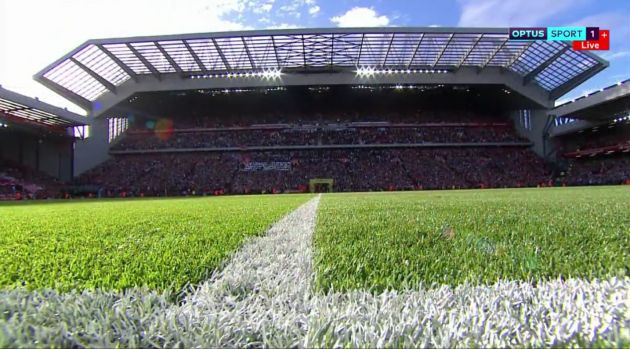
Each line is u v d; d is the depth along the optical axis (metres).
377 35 30.84
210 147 40.19
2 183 29.66
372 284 1.26
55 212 7.44
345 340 0.86
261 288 1.24
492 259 1.62
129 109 41.28
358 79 37.38
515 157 39.94
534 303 1.05
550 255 1.67
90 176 36.62
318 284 1.27
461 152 40.72
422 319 0.95
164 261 1.70
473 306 1.02
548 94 37.91
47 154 36.12
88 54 31.16
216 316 1.00
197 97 40.41
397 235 2.47
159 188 35.03
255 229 3.18
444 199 9.62
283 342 0.87
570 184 35.28
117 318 0.98
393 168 38.16
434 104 44.28
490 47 32.53
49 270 1.59
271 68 36.88
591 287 1.16
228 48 32.12
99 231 3.25
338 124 43.12
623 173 33.09
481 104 44.03
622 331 0.87
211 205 9.70
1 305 1.07
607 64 31.34
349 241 2.26
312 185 34.84
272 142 40.81
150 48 31.39
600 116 35.38
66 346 0.84
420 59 35.31
